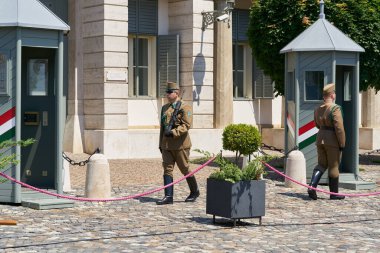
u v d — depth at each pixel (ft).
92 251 31.40
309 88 56.54
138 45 84.89
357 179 57.00
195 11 84.64
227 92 87.81
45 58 47.47
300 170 54.85
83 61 80.43
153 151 81.82
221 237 35.19
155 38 86.07
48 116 47.37
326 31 56.85
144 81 85.66
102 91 78.48
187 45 85.15
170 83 46.37
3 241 33.19
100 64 78.59
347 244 33.99
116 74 78.89
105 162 46.96
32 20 43.80
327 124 49.21
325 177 57.06
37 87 47.57
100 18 78.43
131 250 31.78
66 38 81.05
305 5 64.54
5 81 43.78
